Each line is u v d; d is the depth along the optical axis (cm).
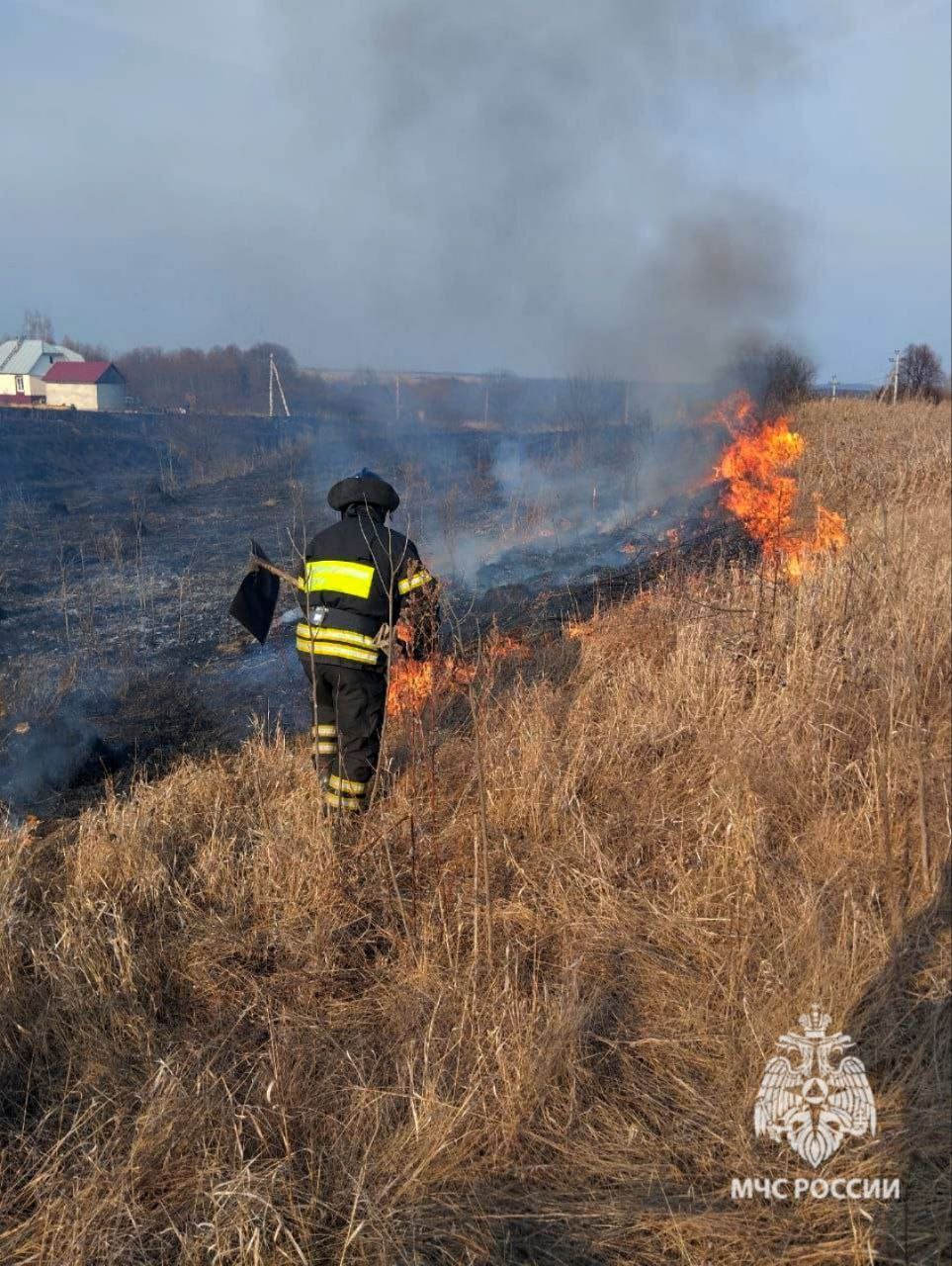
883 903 335
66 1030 292
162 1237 227
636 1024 297
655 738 473
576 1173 245
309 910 354
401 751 480
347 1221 232
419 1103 261
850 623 542
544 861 379
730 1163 244
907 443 1379
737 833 369
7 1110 271
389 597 408
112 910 344
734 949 317
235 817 426
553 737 473
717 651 544
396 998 308
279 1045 283
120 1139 251
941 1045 267
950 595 594
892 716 398
